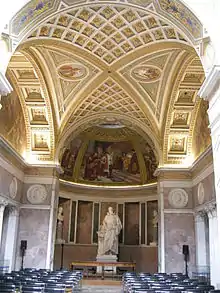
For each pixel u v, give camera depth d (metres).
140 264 26.61
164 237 20.34
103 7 13.53
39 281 12.00
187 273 19.33
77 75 18.81
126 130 28.50
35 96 20.03
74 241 27.36
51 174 21.41
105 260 25.05
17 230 20.36
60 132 21.55
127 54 16.92
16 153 18.56
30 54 16.20
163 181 21.25
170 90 19.03
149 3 12.09
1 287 9.75
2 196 17.30
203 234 19.67
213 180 16.86
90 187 28.80
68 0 12.05
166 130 20.98
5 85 10.59
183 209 20.72
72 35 15.31
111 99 20.95
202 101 18.94
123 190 29.02
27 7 10.73
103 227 26.31
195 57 15.76
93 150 29.47
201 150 19.50
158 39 15.04
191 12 10.73
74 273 16.58
